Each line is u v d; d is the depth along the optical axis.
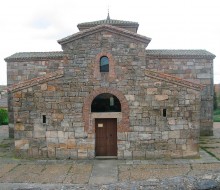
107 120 19.00
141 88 18.38
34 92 18.61
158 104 18.38
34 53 26.44
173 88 18.33
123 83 18.38
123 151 18.50
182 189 8.56
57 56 24.81
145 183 9.02
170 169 16.27
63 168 16.77
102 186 9.15
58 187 9.38
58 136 18.61
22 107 18.69
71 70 18.48
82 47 18.39
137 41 18.30
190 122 18.34
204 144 23.17
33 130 18.69
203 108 26.61
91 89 18.50
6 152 21.06
